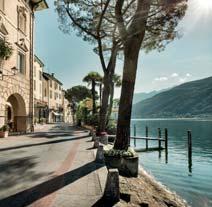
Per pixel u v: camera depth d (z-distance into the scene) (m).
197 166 20.16
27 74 28.09
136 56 11.92
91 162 10.56
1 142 17.16
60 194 6.51
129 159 10.64
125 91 11.80
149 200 8.02
